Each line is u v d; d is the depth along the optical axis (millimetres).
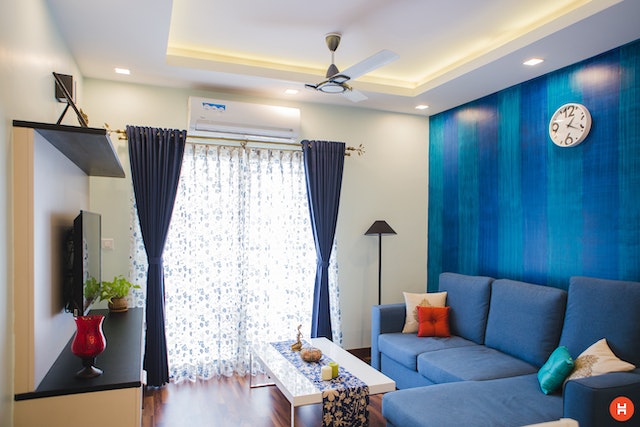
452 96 4457
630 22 2783
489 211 4371
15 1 1915
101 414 1990
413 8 3043
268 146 4547
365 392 2889
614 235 3195
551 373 2732
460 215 4777
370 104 4789
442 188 5078
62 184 2580
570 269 3521
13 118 1911
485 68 3633
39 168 2062
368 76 4469
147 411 3434
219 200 4270
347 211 4906
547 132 3742
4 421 1800
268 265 4473
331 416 2799
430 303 4285
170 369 4070
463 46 3721
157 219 3955
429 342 3891
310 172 4594
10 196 1896
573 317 3086
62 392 1945
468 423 2365
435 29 3383
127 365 2260
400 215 5148
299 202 4645
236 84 4145
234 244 4336
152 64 3619
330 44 3496
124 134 4027
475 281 4074
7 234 1861
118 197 4016
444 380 3213
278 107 4344
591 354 2717
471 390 2775
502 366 3223
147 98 4148
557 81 3662
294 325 4590
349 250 4906
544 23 3250
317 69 4289
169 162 4043
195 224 4199
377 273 5031
